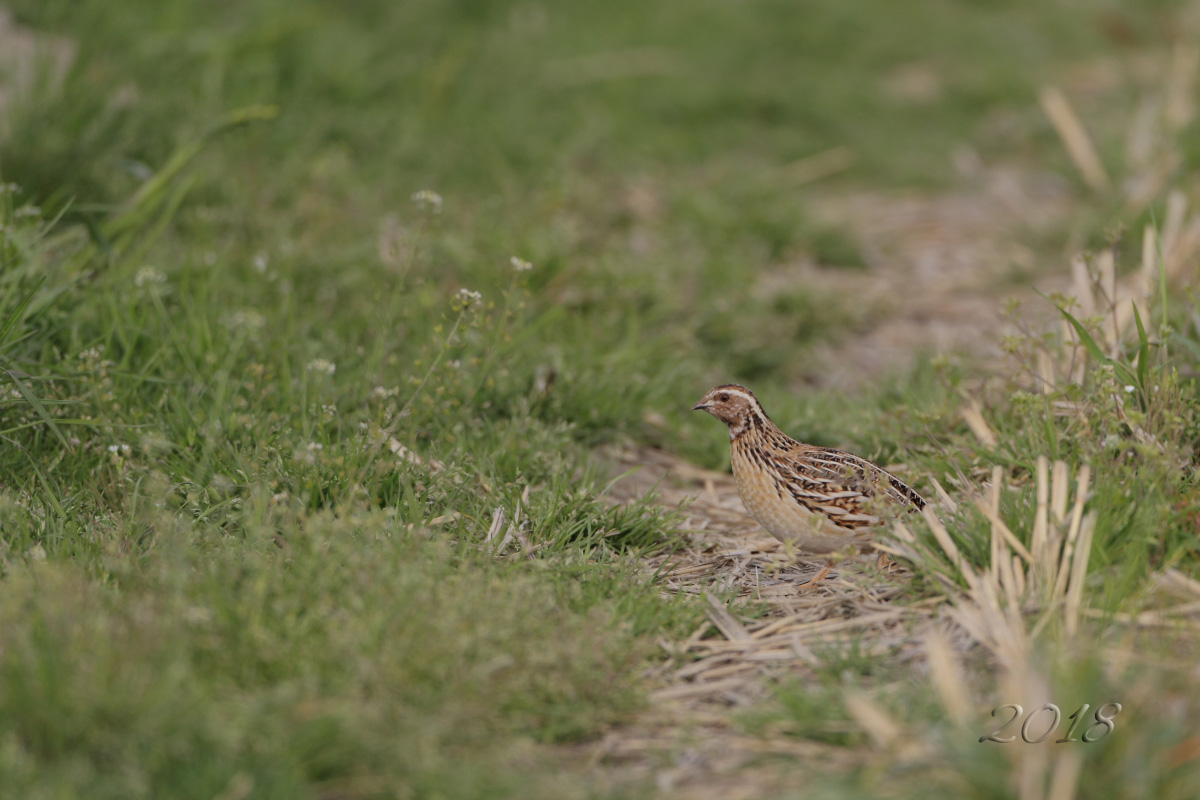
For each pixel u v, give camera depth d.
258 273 17.27
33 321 14.11
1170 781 7.64
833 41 38.28
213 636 9.02
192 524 11.13
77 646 8.50
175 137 20.91
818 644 10.23
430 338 16.11
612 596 10.95
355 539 10.69
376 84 27.17
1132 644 9.37
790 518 12.01
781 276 23.22
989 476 12.88
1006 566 10.25
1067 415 12.74
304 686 8.48
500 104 29.05
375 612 9.24
